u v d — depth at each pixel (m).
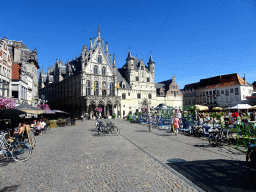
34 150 10.58
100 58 58.53
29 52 42.62
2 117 12.90
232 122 13.84
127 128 22.73
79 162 8.05
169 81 78.12
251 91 59.88
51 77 83.12
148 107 66.19
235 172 6.54
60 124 27.92
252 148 6.73
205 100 68.81
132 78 65.00
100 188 5.42
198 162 7.75
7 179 6.20
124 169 7.05
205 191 5.12
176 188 5.34
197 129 15.41
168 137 14.85
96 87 56.53
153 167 7.23
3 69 25.16
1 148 7.96
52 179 6.16
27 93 33.03
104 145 11.79
